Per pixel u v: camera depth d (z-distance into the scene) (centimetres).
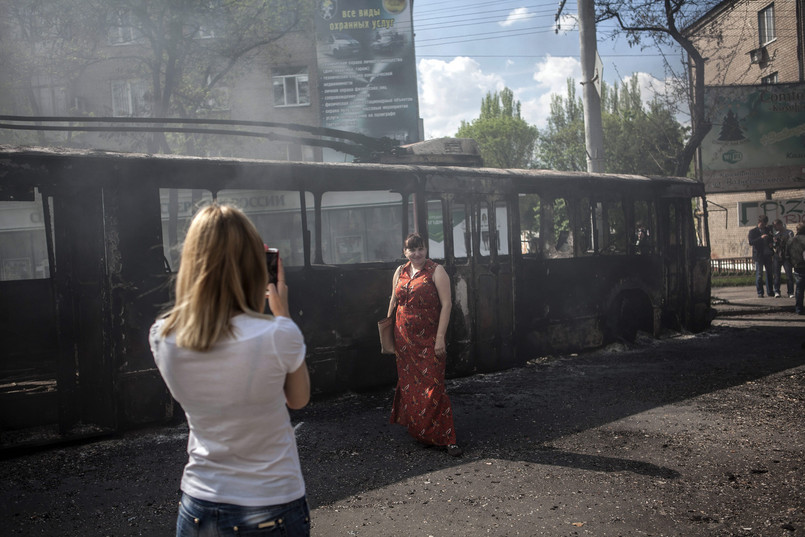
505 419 545
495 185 735
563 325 812
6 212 852
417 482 403
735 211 2489
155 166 518
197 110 1492
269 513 160
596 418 539
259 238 170
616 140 2898
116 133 1410
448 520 344
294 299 596
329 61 2433
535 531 326
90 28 1261
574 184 818
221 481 161
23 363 482
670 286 933
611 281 861
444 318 463
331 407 598
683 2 1363
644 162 2664
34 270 853
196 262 160
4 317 476
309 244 607
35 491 400
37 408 484
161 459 457
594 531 323
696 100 1416
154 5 1243
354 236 913
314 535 331
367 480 410
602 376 700
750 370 697
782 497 356
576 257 827
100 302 498
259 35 1482
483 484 395
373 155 720
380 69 2436
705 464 416
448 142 772
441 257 710
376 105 2439
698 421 514
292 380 169
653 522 331
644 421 523
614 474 404
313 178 610
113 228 500
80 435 489
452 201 701
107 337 501
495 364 738
